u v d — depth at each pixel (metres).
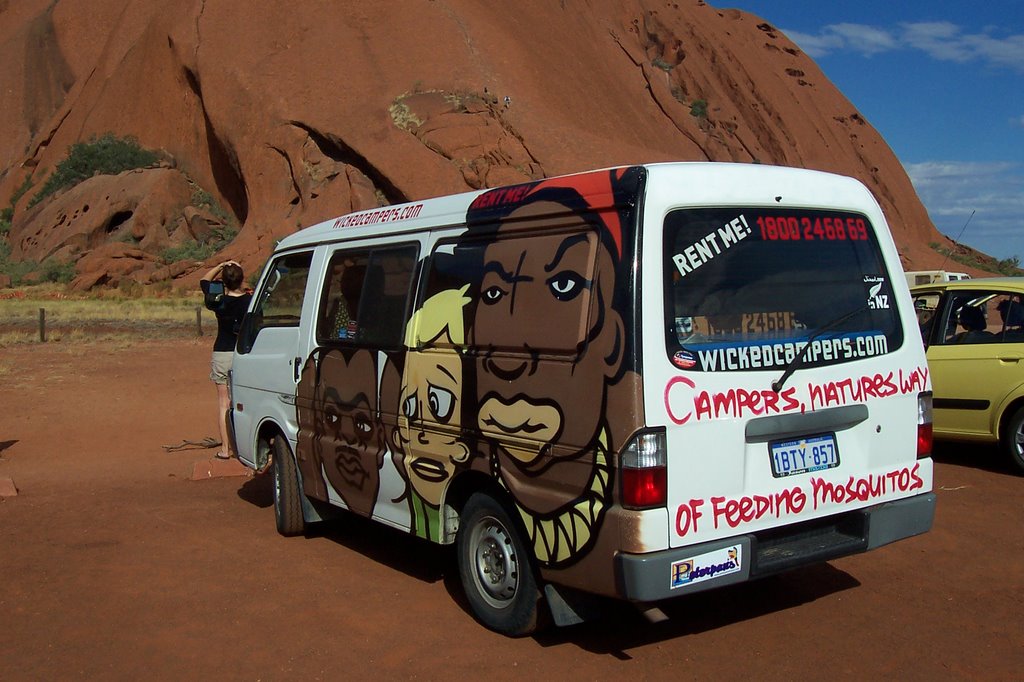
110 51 86.81
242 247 62.94
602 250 4.21
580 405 4.20
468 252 5.05
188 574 6.04
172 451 10.78
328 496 6.38
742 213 4.44
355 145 62.94
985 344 8.75
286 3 73.75
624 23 101.88
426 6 73.38
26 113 93.31
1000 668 4.43
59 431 11.84
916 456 4.91
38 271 63.62
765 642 4.77
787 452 4.42
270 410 7.05
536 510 4.46
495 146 63.19
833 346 4.60
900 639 4.79
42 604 5.48
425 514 5.36
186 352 20.67
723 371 4.19
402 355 5.46
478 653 4.68
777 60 114.94
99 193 70.75
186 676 4.47
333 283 6.35
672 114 91.25
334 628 5.05
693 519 4.09
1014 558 6.08
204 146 74.50
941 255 87.62
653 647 4.72
